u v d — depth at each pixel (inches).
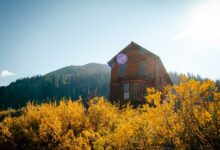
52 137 322.0
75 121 358.3
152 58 1134.4
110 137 235.0
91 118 369.7
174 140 193.0
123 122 276.4
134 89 1095.6
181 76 198.8
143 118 223.3
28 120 373.7
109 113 377.1
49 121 335.6
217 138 177.6
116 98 1161.4
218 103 182.4
